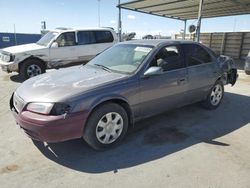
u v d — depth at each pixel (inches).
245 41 703.7
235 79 248.2
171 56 170.4
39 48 342.6
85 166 122.6
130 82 142.9
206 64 196.7
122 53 174.4
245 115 200.8
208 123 181.5
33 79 154.2
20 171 117.5
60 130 118.6
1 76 373.7
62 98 119.5
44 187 106.1
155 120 184.9
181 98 177.6
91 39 383.6
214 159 130.3
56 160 127.7
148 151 138.3
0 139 150.3
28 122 120.5
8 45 1355.8
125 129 145.3
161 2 530.9
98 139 133.6
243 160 129.9
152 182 110.0
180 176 114.7
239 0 490.9
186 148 142.0
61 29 373.4
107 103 134.3
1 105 220.8
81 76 148.3
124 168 121.2
